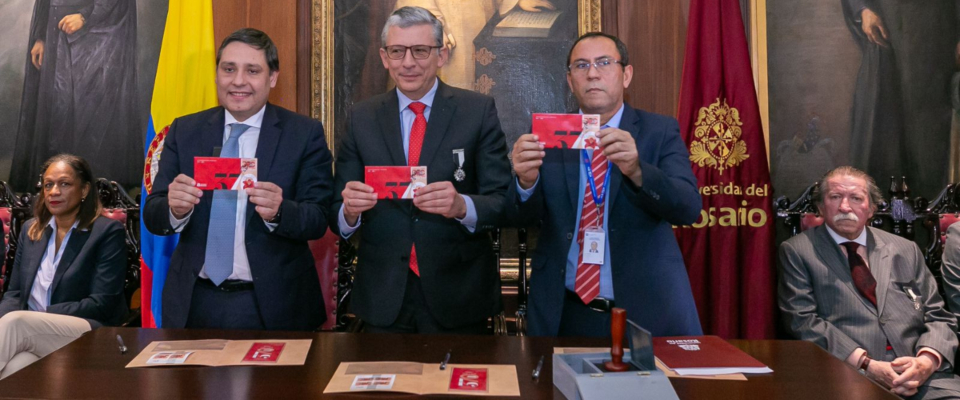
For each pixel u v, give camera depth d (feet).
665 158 6.82
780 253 9.48
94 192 10.19
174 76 10.41
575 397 4.01
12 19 11.78
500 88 11.28
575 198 6.66
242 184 6.59
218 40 11.21
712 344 5.48
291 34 11.20
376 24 11.28
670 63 11.19
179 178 6.53
